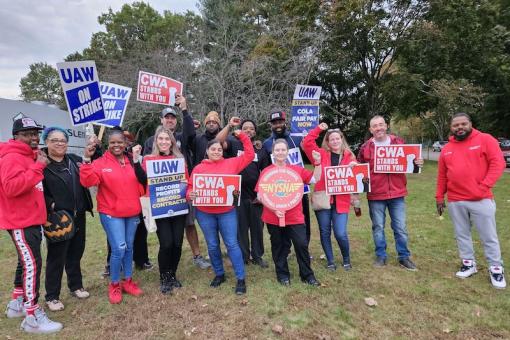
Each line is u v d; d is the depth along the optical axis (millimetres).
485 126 29031
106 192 4328
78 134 13875
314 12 19609
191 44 20531
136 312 4145
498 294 4488
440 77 20969
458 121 4781
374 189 5293
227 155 5562
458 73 21312
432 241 6504
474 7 20391
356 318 3977
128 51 28062
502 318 3971
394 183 5230
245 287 4594
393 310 4141
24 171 3580
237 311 4098
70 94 4523
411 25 20391
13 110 10688
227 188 4457
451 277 5004
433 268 5324
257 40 20828
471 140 4809
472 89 19469
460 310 4137
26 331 3785
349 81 25219
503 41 21875
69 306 4344
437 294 4504
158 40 26453
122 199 4320
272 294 4473
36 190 3812
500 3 23797
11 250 6727
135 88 20859
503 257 5652
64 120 13156
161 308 4227
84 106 4641
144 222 5141
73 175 4309
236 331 3711
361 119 25484
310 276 4781
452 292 4555
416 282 4844
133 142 5801
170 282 4723
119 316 4070
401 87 20984
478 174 4758
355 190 5012
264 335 3641
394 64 25219
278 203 4578
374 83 22875
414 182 14508
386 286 4707
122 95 5770
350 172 5000
